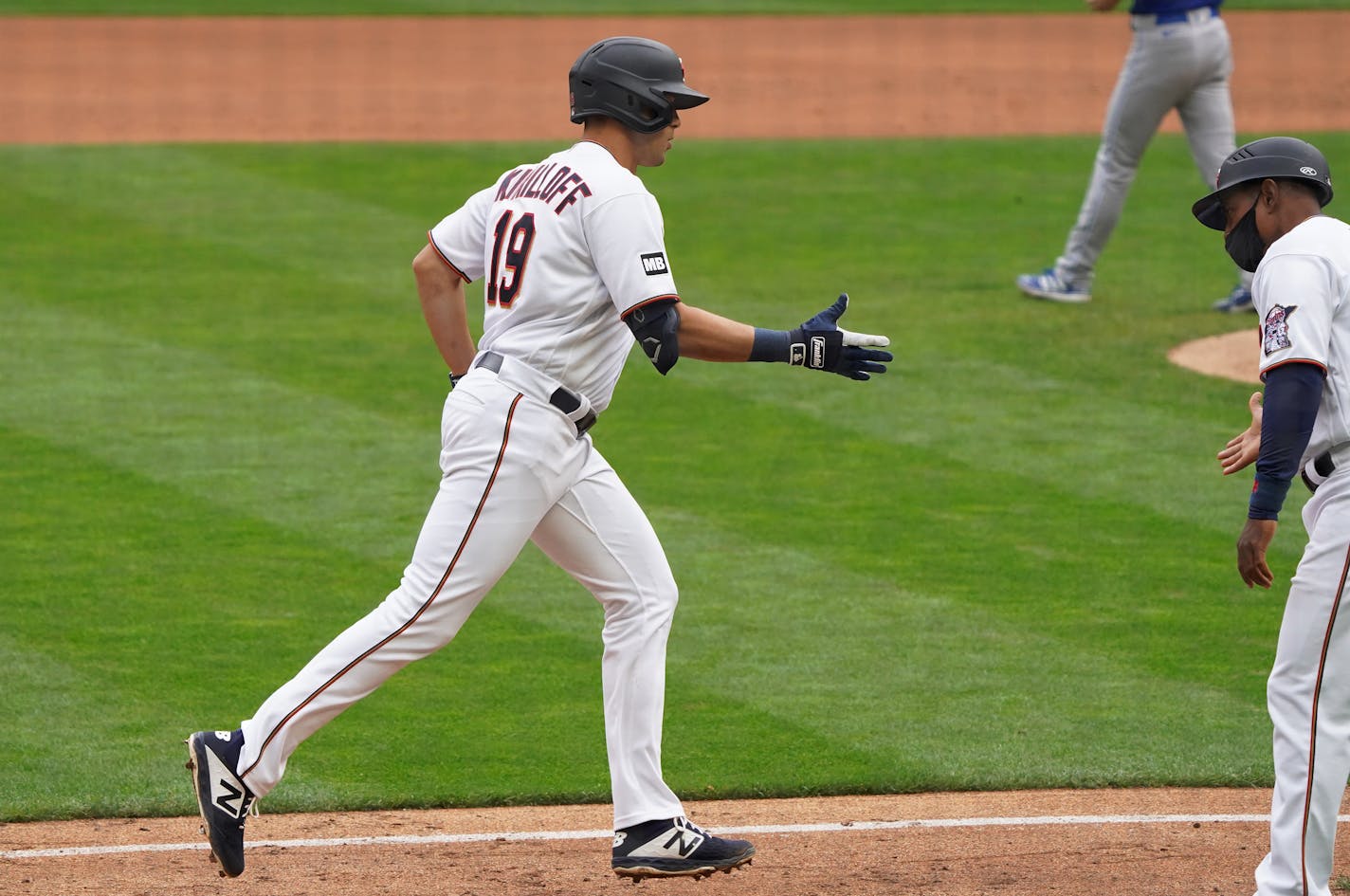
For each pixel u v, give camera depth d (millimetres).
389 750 20672
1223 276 46875
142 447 32531
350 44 92375
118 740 20656
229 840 15844
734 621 24953
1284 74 84438
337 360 38500
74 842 17781
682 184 59031
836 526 28984
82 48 88750
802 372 38562
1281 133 68562
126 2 106188
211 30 96250
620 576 16344
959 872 17031
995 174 61219
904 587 26328
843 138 67875
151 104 72500
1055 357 39250
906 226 53062
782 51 91750
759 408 35938
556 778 19812
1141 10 40719
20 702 21781
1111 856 17453
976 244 50656
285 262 47188
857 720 21531
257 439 33125
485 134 67625
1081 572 26953
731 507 29891
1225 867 17172
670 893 16578
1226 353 39531
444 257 16766
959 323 42000
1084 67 87188
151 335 40094
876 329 41438
